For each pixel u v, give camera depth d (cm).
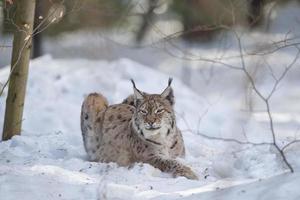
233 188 1009
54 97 2108
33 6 1425
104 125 1445
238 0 1827
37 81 2167
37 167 1190
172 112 1370
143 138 1341
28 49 1463
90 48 2686
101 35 2508
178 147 1393
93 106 1489
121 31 3134
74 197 1023
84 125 1488
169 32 3228
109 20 2747
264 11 1853
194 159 1405
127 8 2589
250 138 1573
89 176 1188
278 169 1206
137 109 1355
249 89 1700
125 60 2384
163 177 1267
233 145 1482
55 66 2427
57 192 1044
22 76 1477
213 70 2866
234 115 1950
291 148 1327
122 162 1379
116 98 2117
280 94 2662
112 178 1173
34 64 2438
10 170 1162
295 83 2820
